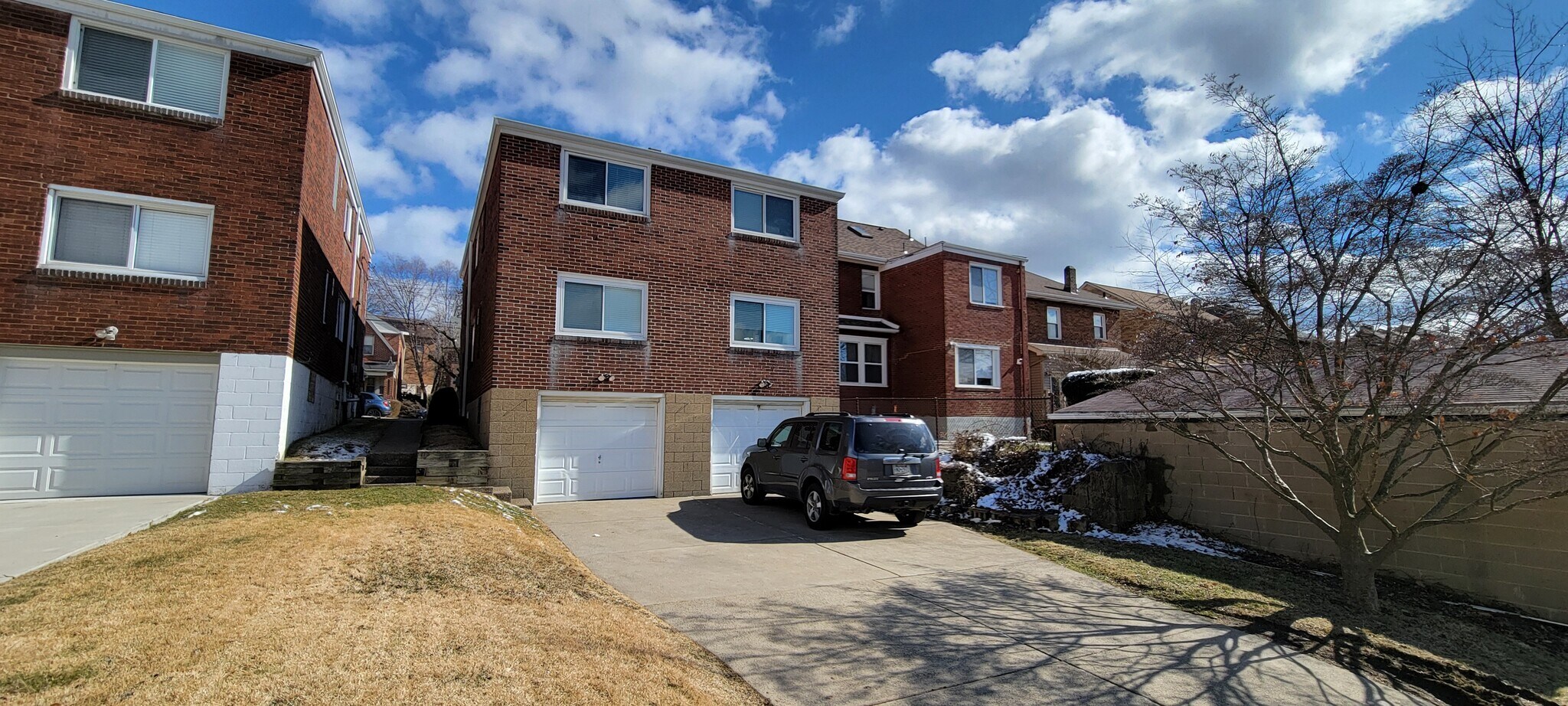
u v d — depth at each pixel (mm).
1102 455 12734
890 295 26219
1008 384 24625
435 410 21125
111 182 10352
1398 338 7402
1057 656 5738
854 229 29484
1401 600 7938
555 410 13227
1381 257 7359
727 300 15117
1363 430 8070
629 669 4656
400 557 6859
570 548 9055
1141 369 12625
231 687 3699
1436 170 7375
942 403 23219
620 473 13703
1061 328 29219
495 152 14148
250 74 11383
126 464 10375
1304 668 5734
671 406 14188
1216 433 11008
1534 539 7711
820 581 7730
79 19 10438
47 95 10133
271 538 7039
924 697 4859
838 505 10352
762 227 15867
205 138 10977
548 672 4391
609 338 13641
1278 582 8273
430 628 4977
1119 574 8516
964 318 23953
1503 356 8602
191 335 10609
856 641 5875
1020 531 11086
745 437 15258
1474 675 5793
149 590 5199
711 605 6715
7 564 6043
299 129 11648
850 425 10586
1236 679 5426
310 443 12672
